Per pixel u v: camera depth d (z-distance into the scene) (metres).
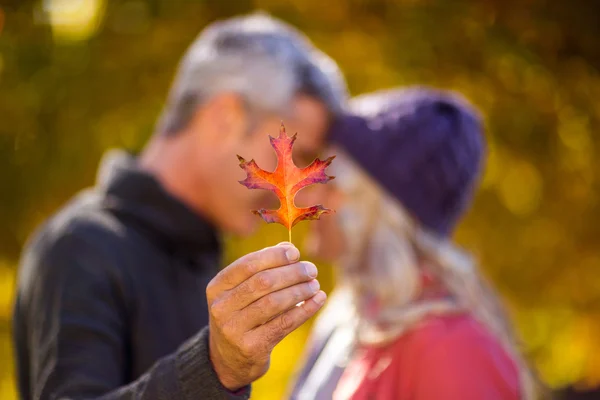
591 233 3.08
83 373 1.26
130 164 1.65
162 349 1.46
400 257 1.71
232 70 1.69
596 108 2.83
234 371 0.94
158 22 2.84
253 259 0.88
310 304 0.89
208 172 1.68
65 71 2.82
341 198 1.82
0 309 3.13
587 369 3.35
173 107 1.76
